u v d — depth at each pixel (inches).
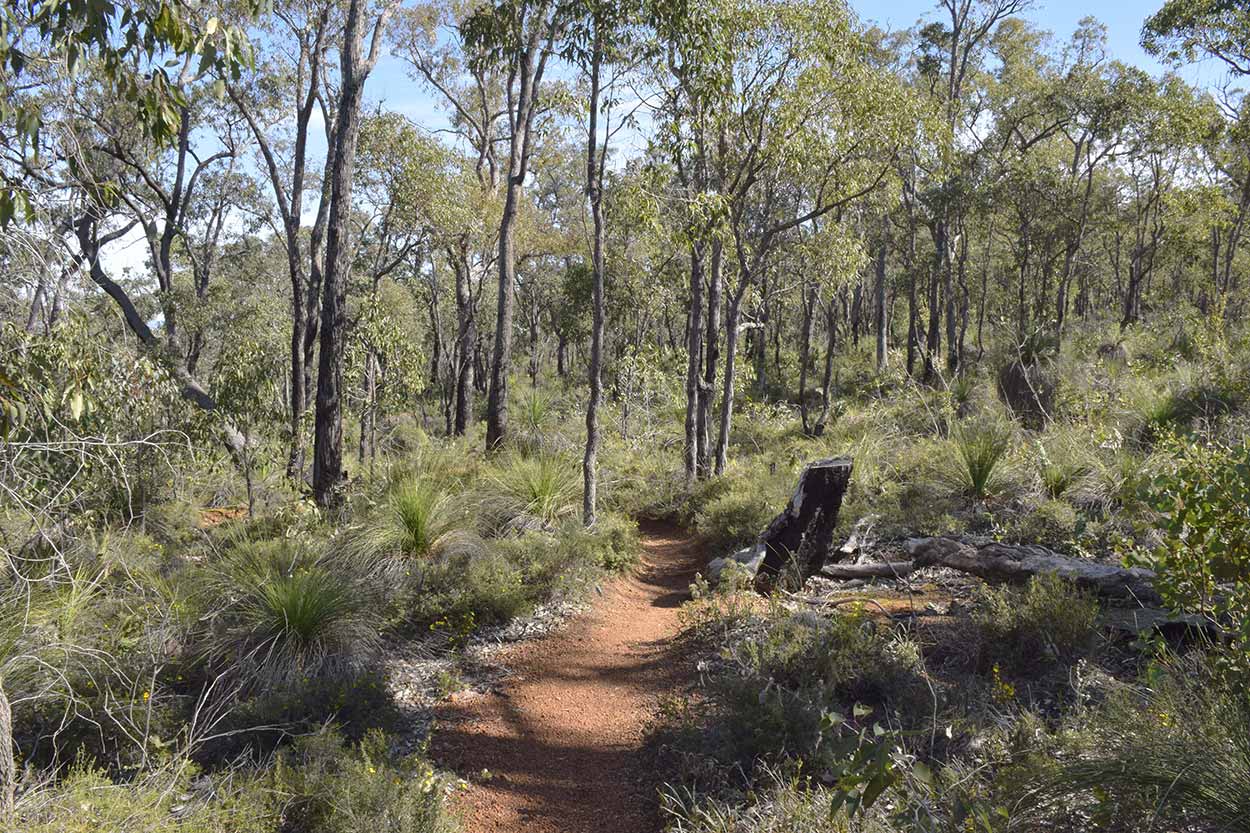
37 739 179.8
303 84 680.4
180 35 151.9
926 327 1672.0
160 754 176.1
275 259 1465.3
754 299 639.8
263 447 469.1
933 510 364.2
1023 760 143.3
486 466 467.8
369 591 276.7
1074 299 1690.5
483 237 932.0
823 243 587.8
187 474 379.9
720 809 161.6
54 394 192.2
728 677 202.8
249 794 161.5
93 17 144.0
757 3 453.1
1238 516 158.1
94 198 171.9
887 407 677.9
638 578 365.1
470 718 221.9
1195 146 1007.6
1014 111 1159.0
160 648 223.0
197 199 1059.3
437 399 1310.3
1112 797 120.4
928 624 246.7
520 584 306.2
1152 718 142.0
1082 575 250.1
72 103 161.3
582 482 445.4
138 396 253.9
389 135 800.9
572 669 254.8
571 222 1135.0
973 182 1026.7
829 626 233.0
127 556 287.9
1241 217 1071.0
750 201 613.0
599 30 357.7
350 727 202.7
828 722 135.0
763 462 583.8
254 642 238.7
